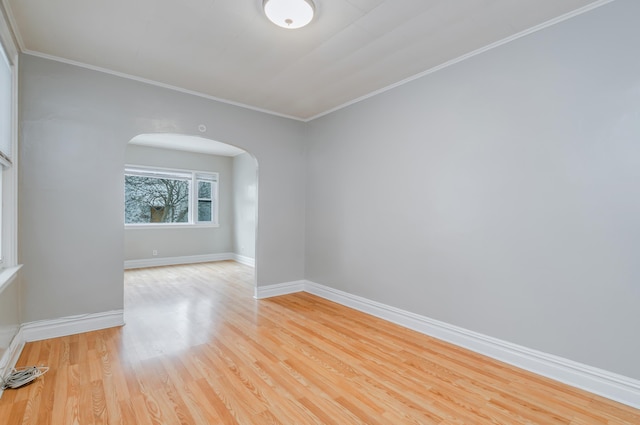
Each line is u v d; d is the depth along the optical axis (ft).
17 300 8.33
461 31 7.79
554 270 7.30
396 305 10.80
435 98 9.69
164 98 11.12
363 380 7.19
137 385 6.84
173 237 22.18
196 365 7.77
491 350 8.34
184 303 12.92
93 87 9.82
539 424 5.76
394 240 10.91
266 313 11.73
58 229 9.32
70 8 6.97
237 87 11.35
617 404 6.35
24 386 6.72
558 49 7.24
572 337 7.06
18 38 8.12
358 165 12.32
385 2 6.70
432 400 6.46
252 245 22.12
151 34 8.02
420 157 10.11
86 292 9.75
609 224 6.58
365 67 9.73
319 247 14.23
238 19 7.36
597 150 6.73
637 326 6.26
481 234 8.58
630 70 6.34
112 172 10.16
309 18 7.07
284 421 5.76
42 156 9.06
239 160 23.84
